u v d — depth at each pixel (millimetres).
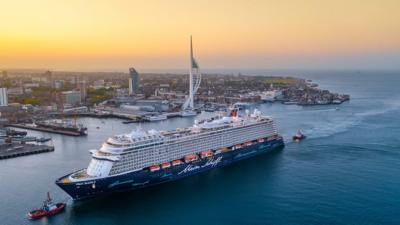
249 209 142750
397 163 197000
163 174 169000
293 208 142250
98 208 144250
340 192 156625
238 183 172250
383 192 155375
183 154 180250
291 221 131375
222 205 147125
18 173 186625
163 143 171500
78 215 137875
